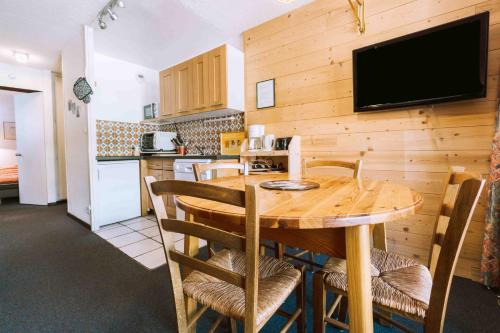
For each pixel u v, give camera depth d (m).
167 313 1.37
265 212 0.70
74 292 1.57
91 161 2.79
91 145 2.79
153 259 2.05
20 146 4.25
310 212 0.70
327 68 2.24
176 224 0.75
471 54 1.57
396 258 1.07
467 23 1.57
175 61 3.64
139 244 2.38
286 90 2.51
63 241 2.47
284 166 2.56
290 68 2.47
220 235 0.66
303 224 0.65
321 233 0.79
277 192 1.01
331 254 0.77
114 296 1.53
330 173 2.23
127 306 1.43
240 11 2.43
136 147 3.70
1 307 1.42
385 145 1.97
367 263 0.72
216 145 3.28
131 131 3.72
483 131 1.60
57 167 4.26
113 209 3.04
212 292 0.84
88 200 2.86
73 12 2.42
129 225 2.99
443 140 1.74
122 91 3.62
